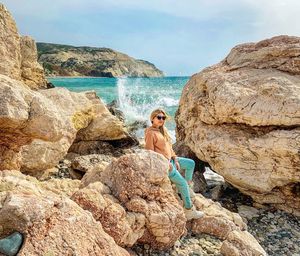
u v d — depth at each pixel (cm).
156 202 263
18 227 161
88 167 441
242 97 387
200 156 420
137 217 245
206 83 443
